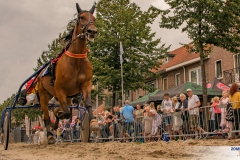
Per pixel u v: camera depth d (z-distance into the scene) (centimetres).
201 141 1009
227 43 1808
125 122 1472
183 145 888
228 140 991
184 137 1243
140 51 2744
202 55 1772
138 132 1416
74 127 1781
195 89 1872
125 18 2697
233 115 1078
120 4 2817
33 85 995
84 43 774
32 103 1062
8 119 1004
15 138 3064
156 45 2772
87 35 750
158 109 1491
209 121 1212
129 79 2694
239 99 1081
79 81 780
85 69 784
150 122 1350
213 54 3030
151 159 569
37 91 988
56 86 800
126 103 1496
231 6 1730
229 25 1770
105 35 2661
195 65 3253
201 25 1756
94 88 2706
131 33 2664
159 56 2791
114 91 2614
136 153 668
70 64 771
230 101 1102
